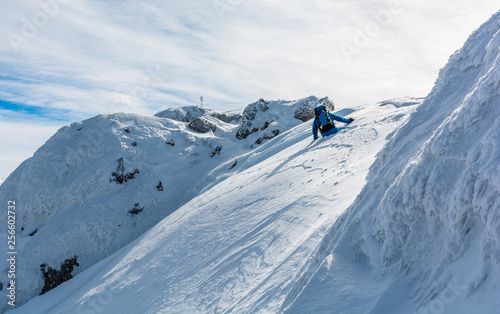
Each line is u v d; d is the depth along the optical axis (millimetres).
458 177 2002
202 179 20812
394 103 14891
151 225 19719
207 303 4719
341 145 9969
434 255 2006
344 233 2951
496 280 1523
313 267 3217
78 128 24297
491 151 1803
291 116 24922
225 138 26812
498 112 1991
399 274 2168
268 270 4637
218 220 8266
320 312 2307
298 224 5480
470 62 3164
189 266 6566
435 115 3133
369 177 3668
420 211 2207
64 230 19031
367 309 2064
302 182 7910
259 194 8672
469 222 1823
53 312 11352
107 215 19578
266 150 18250
